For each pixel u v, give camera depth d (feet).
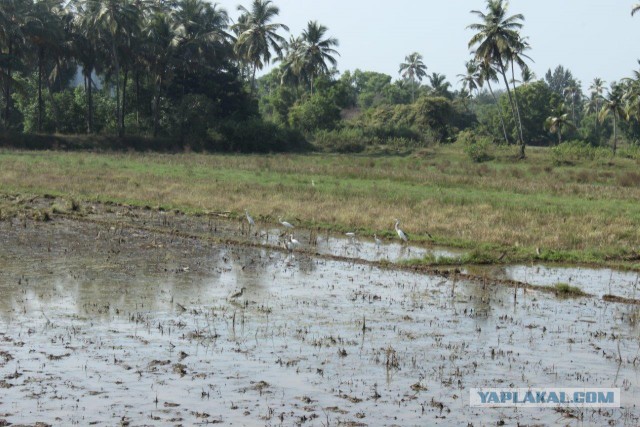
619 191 122.52
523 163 197.98
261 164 158.10
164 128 230.27
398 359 37.35
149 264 59.57
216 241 71.97
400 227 80.53
